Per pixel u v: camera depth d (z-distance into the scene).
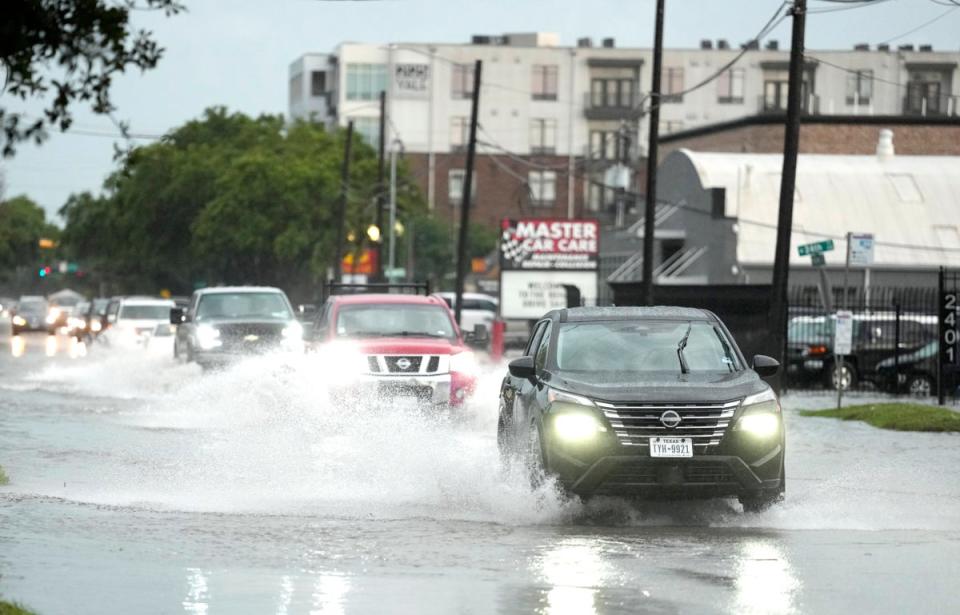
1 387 83.50
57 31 24.03
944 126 198.00
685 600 23.75
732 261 155.00
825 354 97.50
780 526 32.69
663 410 32.84
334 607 22.91
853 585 25.30
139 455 46.41
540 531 31.44
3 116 24.83
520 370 36.44
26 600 23.23
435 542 29.61
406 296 62.09
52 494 36.72
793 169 75.75
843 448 53.41
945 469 45.81
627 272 172.50
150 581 25.02
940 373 76.44
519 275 147.62
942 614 22.91
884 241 159.50
